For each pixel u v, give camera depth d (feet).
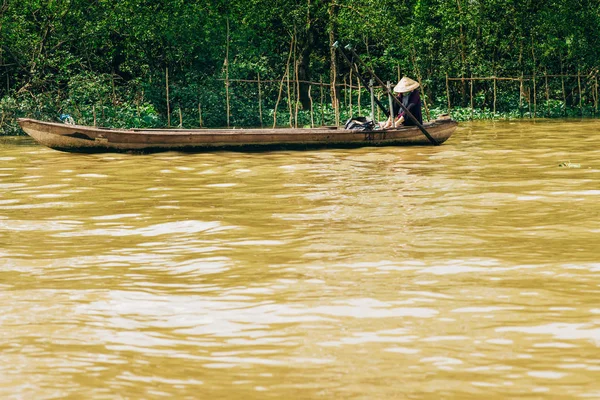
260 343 23.35
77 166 65.00
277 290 28.40
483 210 43.47
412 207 44.60
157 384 20.68
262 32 133.49
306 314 25.75
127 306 26.94
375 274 30.30
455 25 135.03
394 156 70.74
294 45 129.18
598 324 24.41
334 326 24.61
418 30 134.62
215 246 35.47
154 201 47.83
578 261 31.99
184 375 21.20
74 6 110.01
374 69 148.66
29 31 110.73
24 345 23.43
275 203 46.50
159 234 38.34
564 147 78.33
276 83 135.95
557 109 139.44
